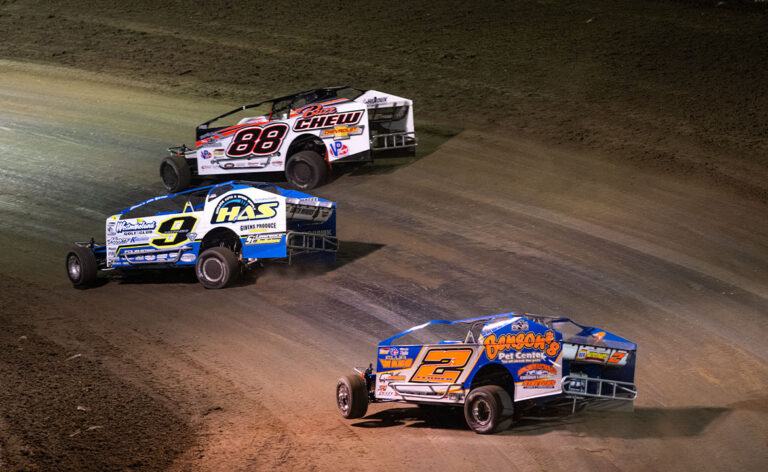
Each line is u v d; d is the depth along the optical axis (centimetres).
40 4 7606
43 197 3944
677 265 2902
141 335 2511
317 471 1580
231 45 6388
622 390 1686
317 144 3803
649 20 6756
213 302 2762
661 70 5569
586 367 1723
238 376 2188
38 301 2847
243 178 3938
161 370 2241
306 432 1809
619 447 1614
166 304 2773
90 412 1953
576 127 4591
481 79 5481
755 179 3831
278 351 2350
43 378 2178
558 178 3878
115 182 4088
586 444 1631
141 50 6356
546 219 3388
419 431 1780
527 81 5419
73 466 1645
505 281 2791
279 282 2909
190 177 3828
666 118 4703
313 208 2872
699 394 1952
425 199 3662
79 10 7412
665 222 3334
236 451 1714
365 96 3619
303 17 7081
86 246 3134
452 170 4019
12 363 2284
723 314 2491
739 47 6000
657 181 3816
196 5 7525
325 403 1998
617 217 3394
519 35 6438
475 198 3656
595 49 6050
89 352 2381
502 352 1695
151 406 1998
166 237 2939
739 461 1535
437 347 1778
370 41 6381
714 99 5006
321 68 5775
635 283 2747
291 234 2777
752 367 2122
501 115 4812
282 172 3981
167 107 5184
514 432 1708
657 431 1705
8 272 3134
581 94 5150
